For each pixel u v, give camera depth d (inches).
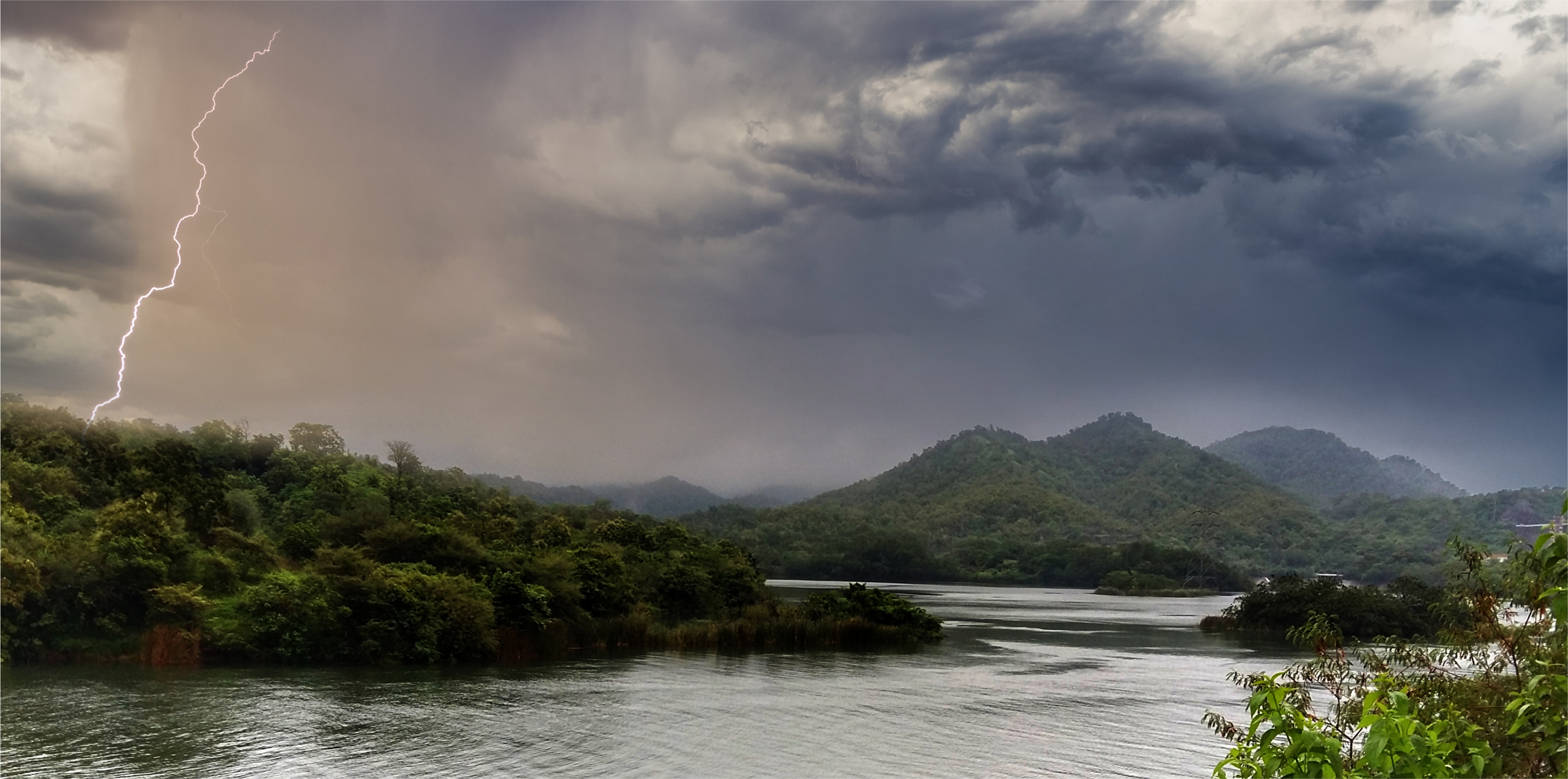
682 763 1818.4
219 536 3550.7
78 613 2925.7
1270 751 472.4
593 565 4224.9
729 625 4104.3
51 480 3604.8
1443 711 661.3
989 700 2620.6
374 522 3973.9
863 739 2052.2
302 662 3061.0
